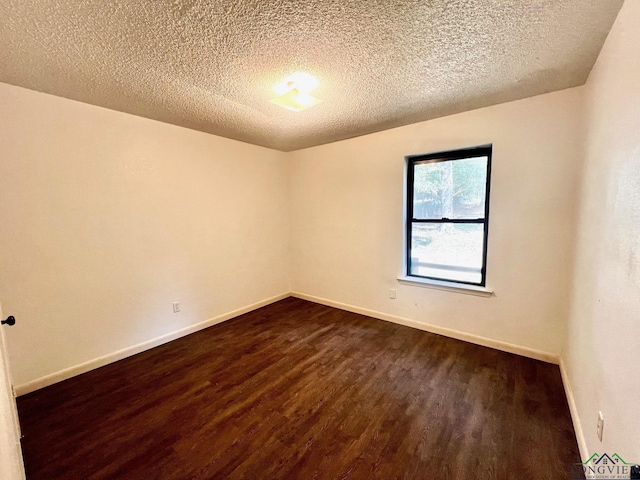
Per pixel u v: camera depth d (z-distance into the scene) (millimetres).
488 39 1521
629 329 1018
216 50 1599
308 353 2652
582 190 1961
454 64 1782
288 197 4293
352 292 3732
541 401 1917
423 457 1511
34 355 2141
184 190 3027
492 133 2496
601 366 1300
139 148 2662
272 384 2180
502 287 2580
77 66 1744
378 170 3299
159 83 1988
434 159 2990
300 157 4066
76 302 2338
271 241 4074
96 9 1245
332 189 3762
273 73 1868
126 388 2152
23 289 2086
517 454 1514
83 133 2322
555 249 2303
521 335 2527
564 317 2287
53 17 1291
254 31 1433
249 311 3797
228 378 2268
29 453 1569
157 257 2842
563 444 1569
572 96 2133
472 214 2820
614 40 1344
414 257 3266
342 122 2877
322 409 1894
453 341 2848
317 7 1264
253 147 3748
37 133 2105
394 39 1517
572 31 1439
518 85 2086
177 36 1463
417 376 2248
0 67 1736
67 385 2195
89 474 1442
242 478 1412
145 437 1677
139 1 1201
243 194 3652
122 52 1600
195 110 2506
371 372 2320
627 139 1131
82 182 2334
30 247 2107
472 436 1641
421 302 3125
